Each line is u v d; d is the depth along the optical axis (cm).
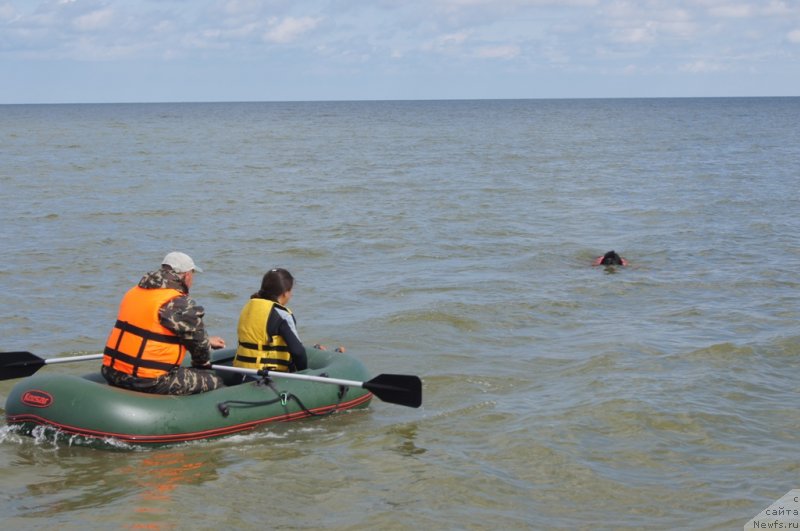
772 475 579
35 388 637
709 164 3200
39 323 972
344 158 3634
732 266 1327
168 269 653
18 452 612
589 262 1377
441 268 1323
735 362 838
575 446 629
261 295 708
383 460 606
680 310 1055
